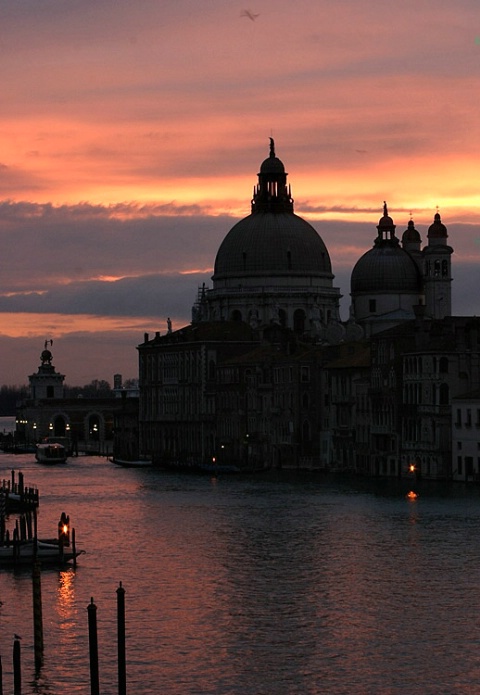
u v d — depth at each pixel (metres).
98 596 134.88
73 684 109.06
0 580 143.12
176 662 113.25
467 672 110.19
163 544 164.00
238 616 126.00
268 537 167.12
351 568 145.62
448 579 139.25
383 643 117.19
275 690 107.00
